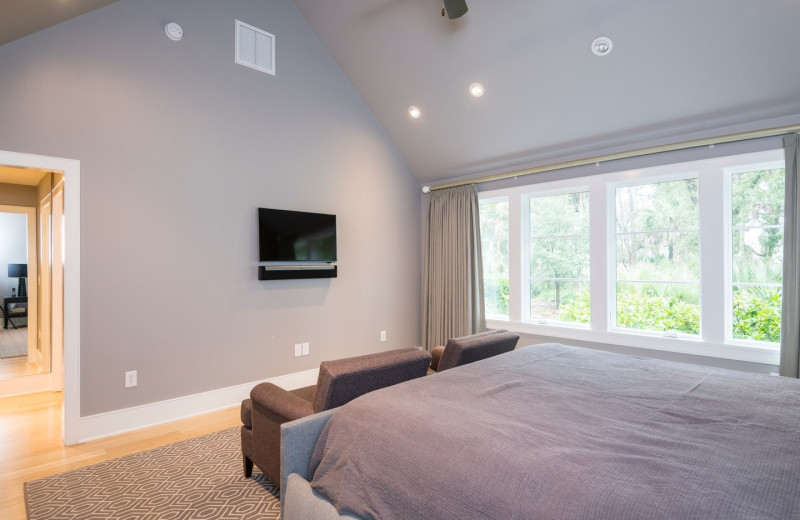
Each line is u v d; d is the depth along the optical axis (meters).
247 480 2.41
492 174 4.73
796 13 2.50
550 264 4.39
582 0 2.92
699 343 3.34
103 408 3.00
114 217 3.04
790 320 2.88
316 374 4.30
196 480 2.40
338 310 4.52
